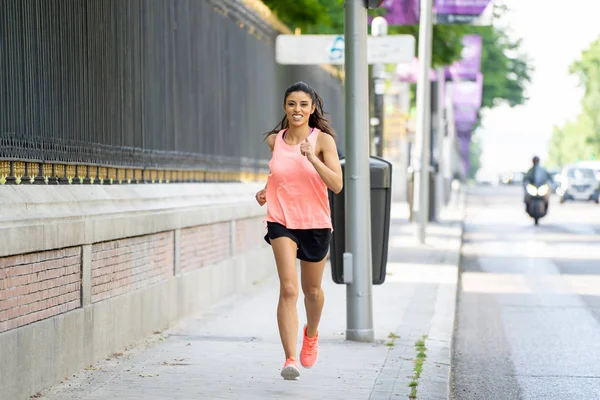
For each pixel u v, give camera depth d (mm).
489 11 35531
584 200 85062
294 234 12086
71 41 13914
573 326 18797
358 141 15602
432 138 49500
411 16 34812
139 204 15977
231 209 21391
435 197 49688
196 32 20625
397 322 17953
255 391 12086
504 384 13602
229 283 21406
